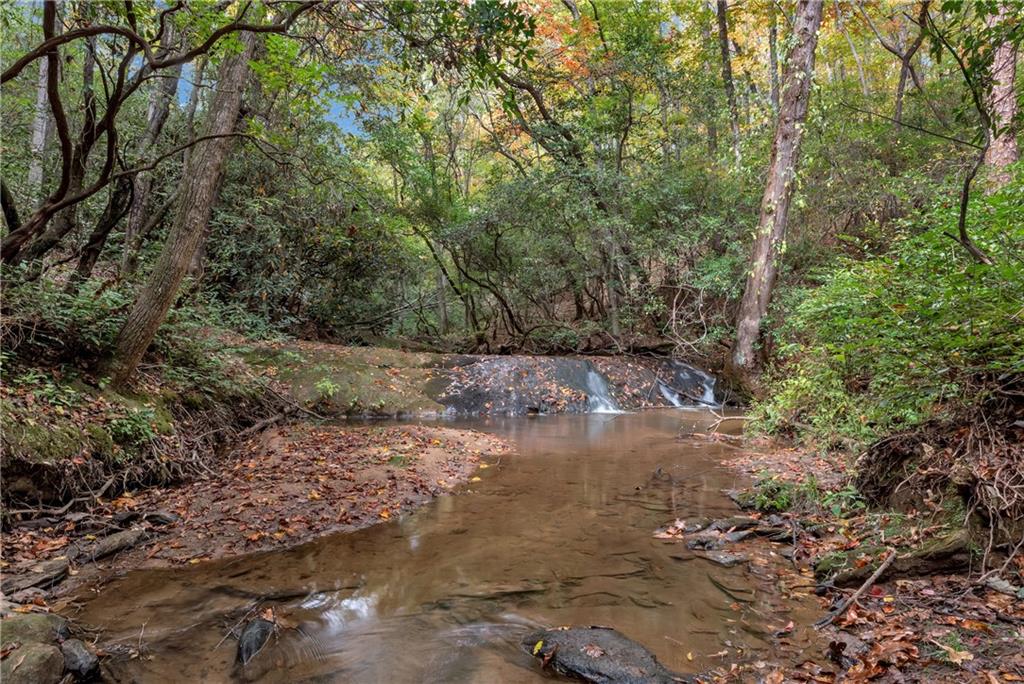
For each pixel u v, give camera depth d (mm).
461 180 21578
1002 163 8000
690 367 14289
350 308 15688
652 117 16203
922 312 3836
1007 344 3498
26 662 2551
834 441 6574
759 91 19500
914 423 4633
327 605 3479
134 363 6426
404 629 3176
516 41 3740
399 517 5125
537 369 12539
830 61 20500
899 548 3613
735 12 18312
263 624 3133
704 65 17250
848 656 2670
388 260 15438
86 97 7359
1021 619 2758
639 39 14492
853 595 3193
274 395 9453
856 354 4953
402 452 6988
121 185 8156
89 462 5121
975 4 3684
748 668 2658
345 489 5641
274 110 12242
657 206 15125
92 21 6109
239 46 5762
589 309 18984
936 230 4250
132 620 3297
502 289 17875
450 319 22984
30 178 10227
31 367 5648
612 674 2605
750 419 8953
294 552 4320
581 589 3641
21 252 6895
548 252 16234
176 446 6223
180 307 8844
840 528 4324
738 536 4461
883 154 14312
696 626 3107
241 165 12211
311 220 12969
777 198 11977
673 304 16094
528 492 5902
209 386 8109
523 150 18078
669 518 5051
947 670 2432
